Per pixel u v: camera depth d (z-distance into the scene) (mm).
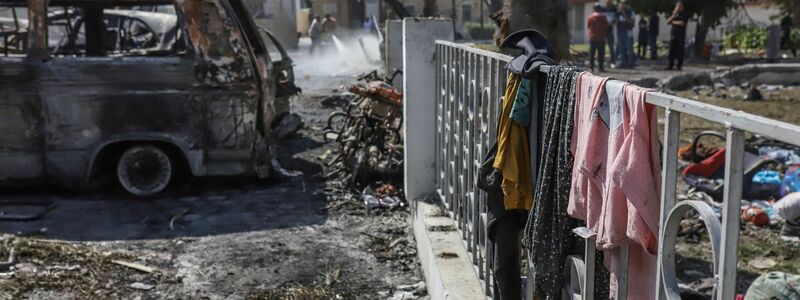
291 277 4559
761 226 5039
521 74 2619
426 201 5227
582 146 2129
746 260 4402
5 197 6367
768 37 20188
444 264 3928
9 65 6043
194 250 5035
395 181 6688
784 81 14727
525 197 2727
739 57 22469
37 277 4336
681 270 4211
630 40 18656
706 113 1538
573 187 2188
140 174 6371
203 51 6176
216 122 6242
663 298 1776
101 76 6109
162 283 4418
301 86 15039
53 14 7625
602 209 2006
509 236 2910
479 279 3604
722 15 22500
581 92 2168
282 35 29203
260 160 6699
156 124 6203
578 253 2363
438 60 5289
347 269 4707
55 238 5262
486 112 3443
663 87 14094
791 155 6824
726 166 1482
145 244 5152
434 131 5500
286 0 29219
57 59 6090
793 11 27250
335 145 8734
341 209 6047
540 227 2416
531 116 2652
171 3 6254
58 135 6152
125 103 6156
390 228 5555
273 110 7148
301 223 5664
